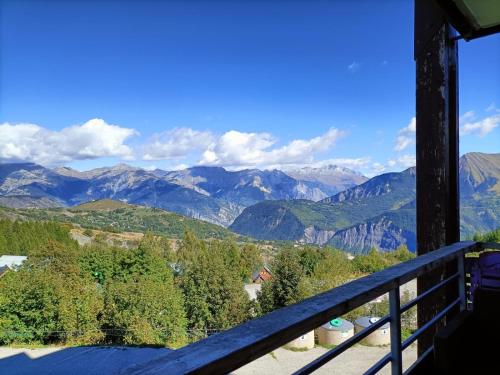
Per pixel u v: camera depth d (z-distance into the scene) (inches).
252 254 2231.8
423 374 73.6
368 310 685.3
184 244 2704.2
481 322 73.8
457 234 84.5
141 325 951.0
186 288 1232.8
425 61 83.0
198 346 28.1
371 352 580.4
